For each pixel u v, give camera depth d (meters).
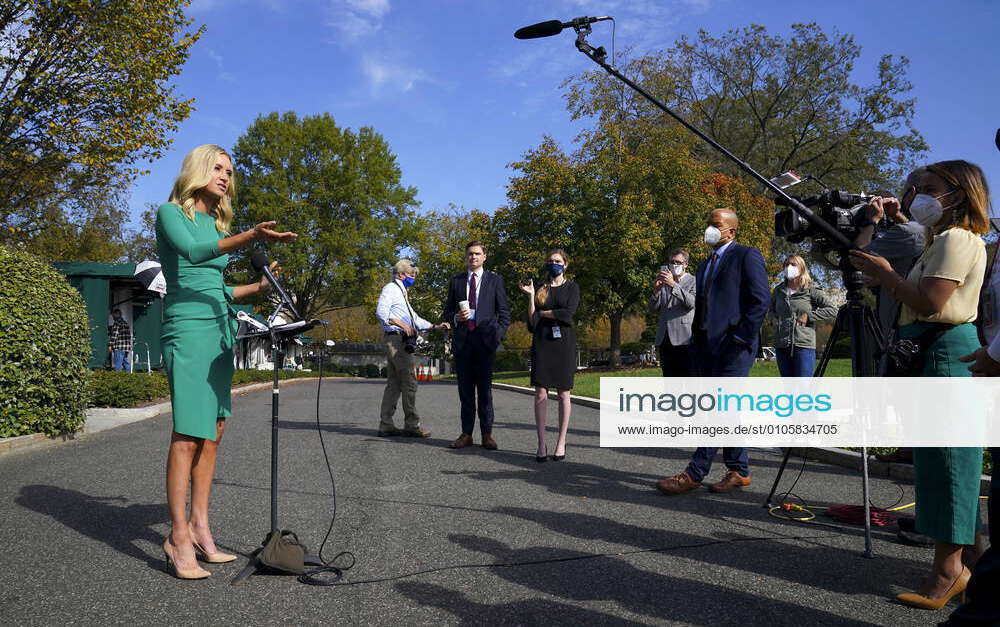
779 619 2.45
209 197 3.16
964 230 2.57
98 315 17.70
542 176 26.20
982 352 2.01
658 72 29.58
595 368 32.88
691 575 2.92
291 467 5.45
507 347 51.16
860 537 3.50
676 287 6.00
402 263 7.43
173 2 15.95
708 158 32.06
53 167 16.33
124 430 8.02
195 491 3.13
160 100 16.06
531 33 3.55
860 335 3.18
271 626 2.37
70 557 3.16
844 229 3.17
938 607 2.54
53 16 14.55
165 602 2.60
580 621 2.42
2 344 6.42
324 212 40.06
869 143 31.73
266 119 39.16
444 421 9.07
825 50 31.77
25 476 5.10
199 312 2.99
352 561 3.09
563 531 3.61
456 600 2.62
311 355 3.44
